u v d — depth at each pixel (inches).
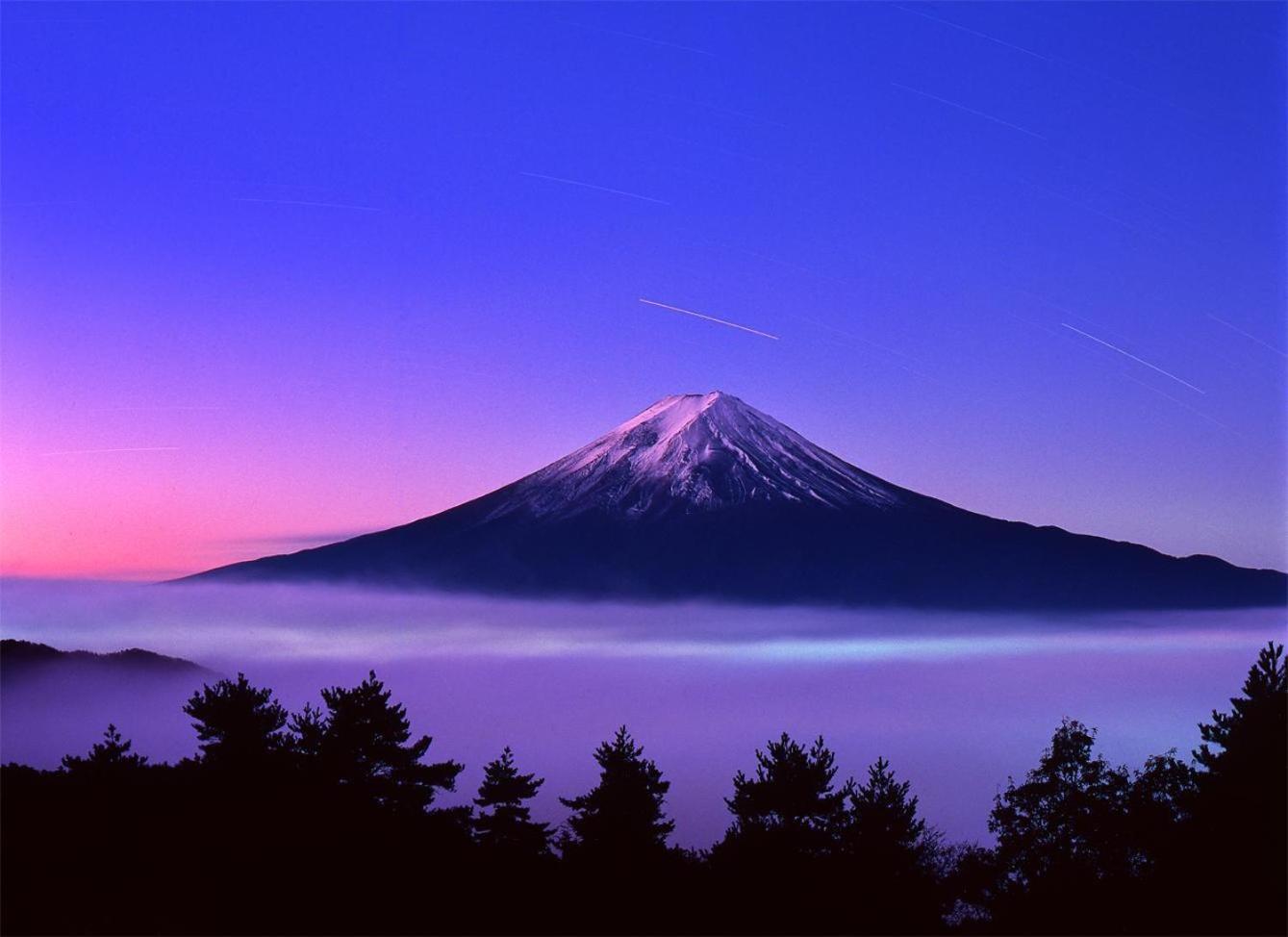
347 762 2074.3
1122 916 1449.3
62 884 1387.8
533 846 2138.3
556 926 1486.2
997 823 1764.3
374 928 1389.0
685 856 2066.9
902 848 1892.2
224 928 1321.4
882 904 1695.4
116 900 1357.0
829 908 1669.5
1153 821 1632.6
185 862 1513.3
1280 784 1509.6
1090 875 1604.3
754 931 1553.9
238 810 1776.6
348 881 1529.3
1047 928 1473.9
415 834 1845.5
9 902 1310.3
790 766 2026.3
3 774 1884.8
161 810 1736.0
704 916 1598.2
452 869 1676.9
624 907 1603.1
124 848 1540.4
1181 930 1358.3
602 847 2012.8
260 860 1562.5
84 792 1803.6
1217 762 1636.3
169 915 1332.4
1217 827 1509.6
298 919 1384.1
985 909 1727.4
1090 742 1737.2
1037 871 1676.9
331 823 1775.3
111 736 2066.9
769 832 1941.4
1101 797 1696.6
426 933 1403.8
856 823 1971.0
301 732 2151.8
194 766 2054.6
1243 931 1314.0
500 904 1541.6
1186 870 1466.5
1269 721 1605.6
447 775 2139.5
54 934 1242.6
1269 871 1391.5
